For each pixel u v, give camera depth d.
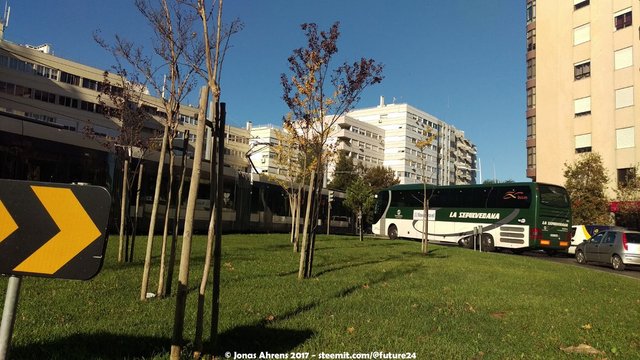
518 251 27.81
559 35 44.59
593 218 35.84
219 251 4.68
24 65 53.88
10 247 2.79
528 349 5.25
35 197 2.82
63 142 17.91
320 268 11.66
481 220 27.11
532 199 25.08
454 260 16.09
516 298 8.70
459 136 123.69
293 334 5.34
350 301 7.32
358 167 66.31
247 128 91.50
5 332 2.76
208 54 4.70
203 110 4.41
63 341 4.62
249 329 5.42
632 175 35.72
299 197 19.38
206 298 7.07
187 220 4.10
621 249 18.70
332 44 11.17
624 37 39.66
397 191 33.06
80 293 6.97
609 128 40.00
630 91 38.91
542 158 44.66
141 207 20.00
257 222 29.09
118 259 10.91
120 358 4.26
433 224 29.66
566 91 43.53
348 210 39.38
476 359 4.78
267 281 8.94
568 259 24.28
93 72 59.56
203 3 4.75
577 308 7.98
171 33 7.30
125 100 13.95
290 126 15.75
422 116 107.06
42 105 54.69
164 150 7.27
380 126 104.00
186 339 4.88
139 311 6.00
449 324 6.19
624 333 6.20
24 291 6.89
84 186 2.82
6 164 16.08
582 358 5.00
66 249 2.79
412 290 8.88
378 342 5.16
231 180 26.97
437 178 111.50
